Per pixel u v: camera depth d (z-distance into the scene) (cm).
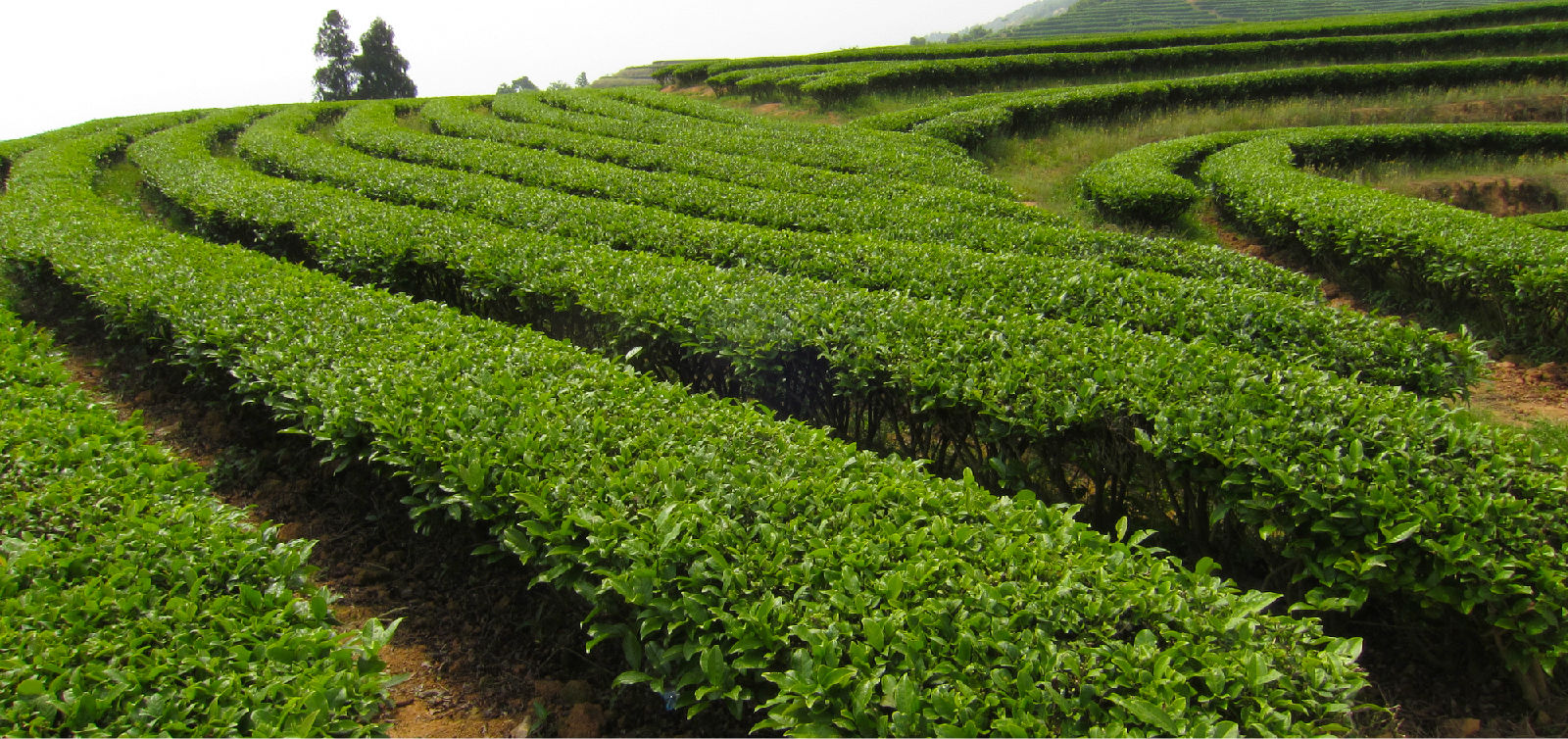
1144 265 1023
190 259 889
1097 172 1741
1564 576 381
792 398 732
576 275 807
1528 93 2405
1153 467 523
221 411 727
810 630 317
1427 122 2317
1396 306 1138
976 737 276
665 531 377
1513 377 902
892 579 344
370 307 716
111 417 582
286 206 1188
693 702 357
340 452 507
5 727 289
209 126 2367
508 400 520
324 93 5925
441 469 446
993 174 1938
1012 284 846
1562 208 1725
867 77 2838
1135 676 297
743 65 3906
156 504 441
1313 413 521
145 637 335
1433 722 430
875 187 1473
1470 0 8900
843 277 895
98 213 1256
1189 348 647
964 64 2894
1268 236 1440
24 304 1084
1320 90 2542
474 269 867
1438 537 416
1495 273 970
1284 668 315
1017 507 434
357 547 577
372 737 337
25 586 371
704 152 1766
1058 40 3456
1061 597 335
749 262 971
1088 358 601
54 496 434
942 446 635
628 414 509
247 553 394
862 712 291
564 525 387
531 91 3538
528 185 1512
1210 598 346
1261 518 464
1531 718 419
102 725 299
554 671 454
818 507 405
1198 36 3325
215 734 293
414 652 476
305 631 352
